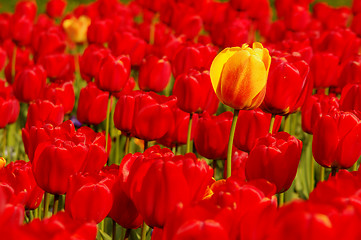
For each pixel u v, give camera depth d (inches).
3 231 41.6
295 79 96.0
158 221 63.5
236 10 246.7
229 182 61.0
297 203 47.8
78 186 71.6
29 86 158.6
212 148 109.7
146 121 102.4
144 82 153.5
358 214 48.9
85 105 140.9
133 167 67.5
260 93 84.0
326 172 162.6
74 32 273.6
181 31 219.1
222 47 222.8
